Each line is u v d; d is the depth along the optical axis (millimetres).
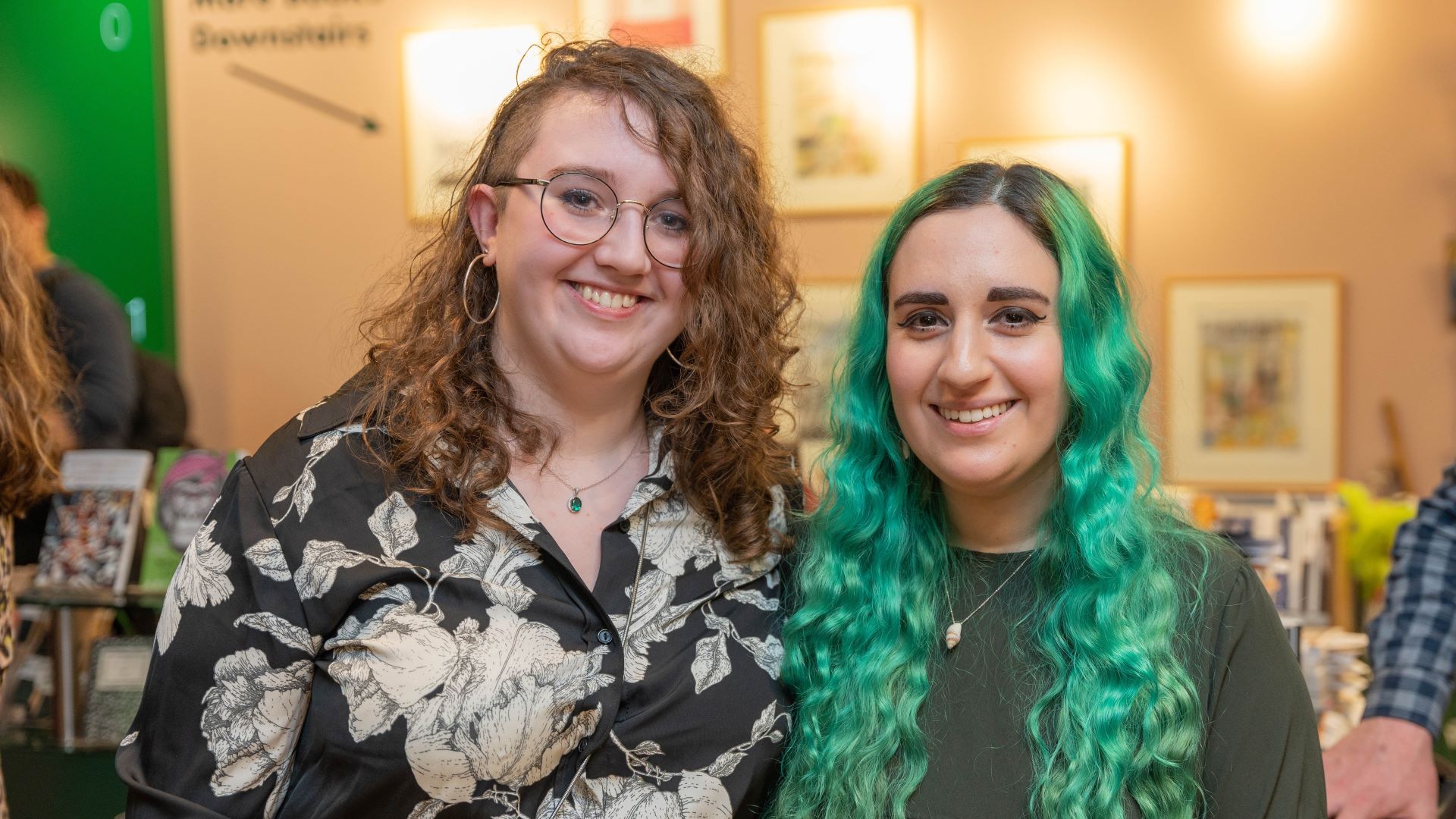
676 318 1530
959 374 1426
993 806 1433
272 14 5188
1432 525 1868
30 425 1792
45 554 2588
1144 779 1394
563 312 1466
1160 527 1543
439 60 5047
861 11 4699
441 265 1570
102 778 2348
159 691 1408
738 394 1579
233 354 5289
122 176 5289
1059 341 1478
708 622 1555
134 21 5238
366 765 1366
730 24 4797
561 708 1398
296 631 1402
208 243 5293
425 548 1442
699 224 1485
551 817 1411
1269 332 4543
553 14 4957
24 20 5285
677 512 1580
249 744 1385
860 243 4734
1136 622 1444
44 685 2582
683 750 1475
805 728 1556
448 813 1390
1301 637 2365
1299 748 1392
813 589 1622
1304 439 4543
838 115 4730
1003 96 4648
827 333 4680
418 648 1384
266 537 1420
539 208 1447
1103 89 4590
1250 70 4508
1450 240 4406
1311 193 4496
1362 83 4441
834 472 1669
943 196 1495
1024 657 1502
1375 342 4488
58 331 3053
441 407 1489
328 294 5195
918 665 1524
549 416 1548
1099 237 1510
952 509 1594
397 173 5125
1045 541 1564
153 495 2709
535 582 1460
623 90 1480
